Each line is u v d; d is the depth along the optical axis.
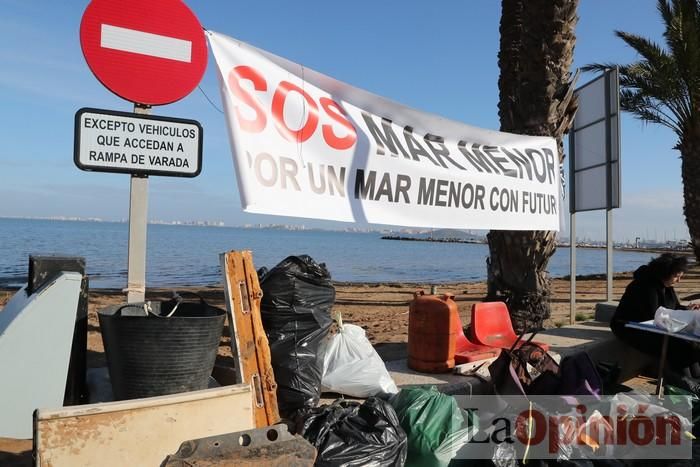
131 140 3.58
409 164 5.18
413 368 4.94
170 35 3.69
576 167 9.16
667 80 18.06
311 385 3.70
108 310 3.44
